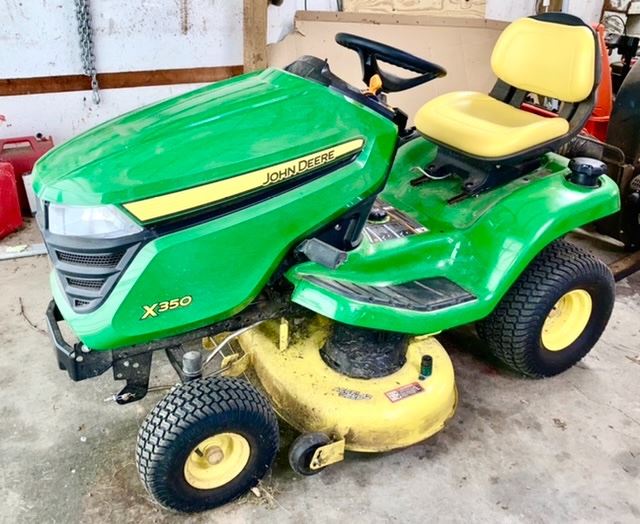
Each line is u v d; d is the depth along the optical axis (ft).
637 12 15.25
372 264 5.76
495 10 13.75
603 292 7.14
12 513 5.46
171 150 4.76
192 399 5.01
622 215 9.30
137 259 4.64
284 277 5.50
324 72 5.37
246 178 4.85
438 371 6.27
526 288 6.64
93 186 4.53
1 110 10.83
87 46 10.77
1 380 7.01
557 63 7.22
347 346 5.99
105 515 5.48
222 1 11.58
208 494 5.33
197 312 4.93
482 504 5.69
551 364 7.14
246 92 5.39
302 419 5.85
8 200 9.93
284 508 5.59
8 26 10.30
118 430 6.40
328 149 5.14
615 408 6.90
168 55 11.60
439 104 7.50
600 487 5.90
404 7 12.53
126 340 4.74
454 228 6.37
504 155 6.50
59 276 4.86
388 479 5.92
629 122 8.80
